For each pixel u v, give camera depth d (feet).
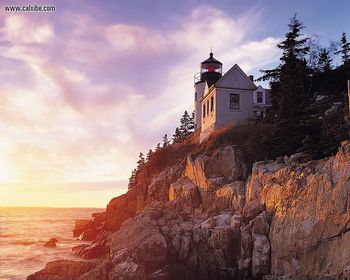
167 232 96.68
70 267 85.87
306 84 160.56
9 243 184.24
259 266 81.20
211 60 196.85
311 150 91.15
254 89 151.53
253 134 126.31
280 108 111.24
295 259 76.02
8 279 102.94
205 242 91.61
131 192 172.86
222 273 86.07
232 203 101.71
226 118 147.84
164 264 92.02
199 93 193.88
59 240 196.34
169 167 154.92
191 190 116.57
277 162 97.86
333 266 68.44
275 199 85.56
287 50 165.68
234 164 111.45
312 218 74.18
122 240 97.66
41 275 84.94
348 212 67.92
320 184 75.00
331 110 113.60
